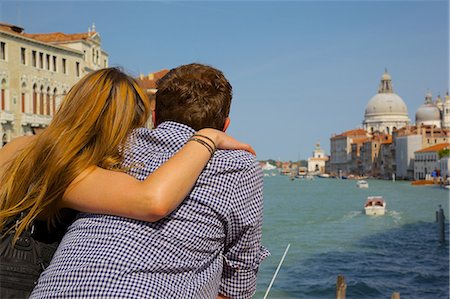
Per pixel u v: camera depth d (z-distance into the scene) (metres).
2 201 2.68
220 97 2.86
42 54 63.50
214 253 2.60
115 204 2.41
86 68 69.50
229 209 2.56
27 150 2.67
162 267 2.41
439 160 174.12
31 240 2.75
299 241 41.28
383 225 56.62
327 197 112.06
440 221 41.50
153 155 2.64
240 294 2.76
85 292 2.32
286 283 24.47
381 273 28.77
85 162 2.55
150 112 2.90
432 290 25.08
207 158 2.56
